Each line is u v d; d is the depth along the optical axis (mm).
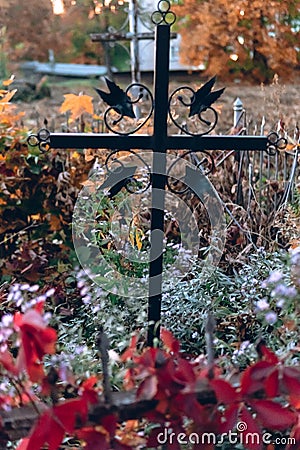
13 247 2486
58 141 1479
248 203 2434
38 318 955
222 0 5117
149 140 1482
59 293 2092
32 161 2412
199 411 941
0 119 2451
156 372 958
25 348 963
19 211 2443
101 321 1762
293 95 4582
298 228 2033
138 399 966
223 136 1503
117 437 1024
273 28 5129
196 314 1778
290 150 2668
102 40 4195
